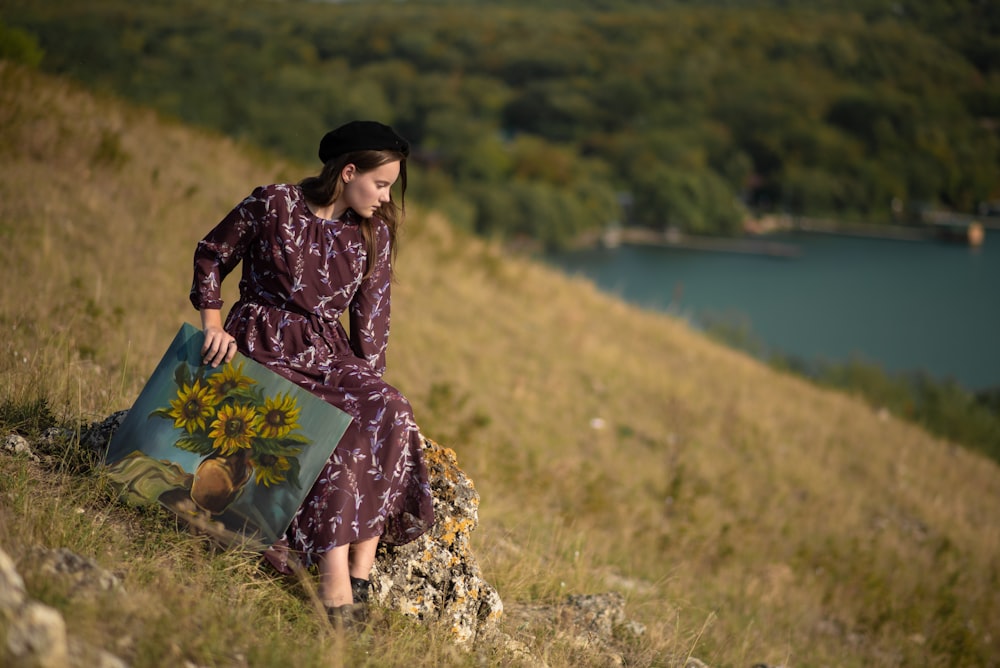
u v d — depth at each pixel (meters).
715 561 7.85
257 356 3.42
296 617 3.15
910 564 9.62
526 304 13.86
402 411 3.36
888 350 84.94
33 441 3.85
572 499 7.97
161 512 3.36
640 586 6.11
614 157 165.12
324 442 3.28
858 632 7.62
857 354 22.50
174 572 3.09
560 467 8.53
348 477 3.27
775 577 7.87
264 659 2.70
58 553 2.76
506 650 3.60
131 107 13.95
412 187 115.81
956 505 12.24
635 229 145.38
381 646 3.10
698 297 100.69
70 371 4.91
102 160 10.55
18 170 9.41
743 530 8.70
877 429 14.84
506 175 138.00
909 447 14.38
